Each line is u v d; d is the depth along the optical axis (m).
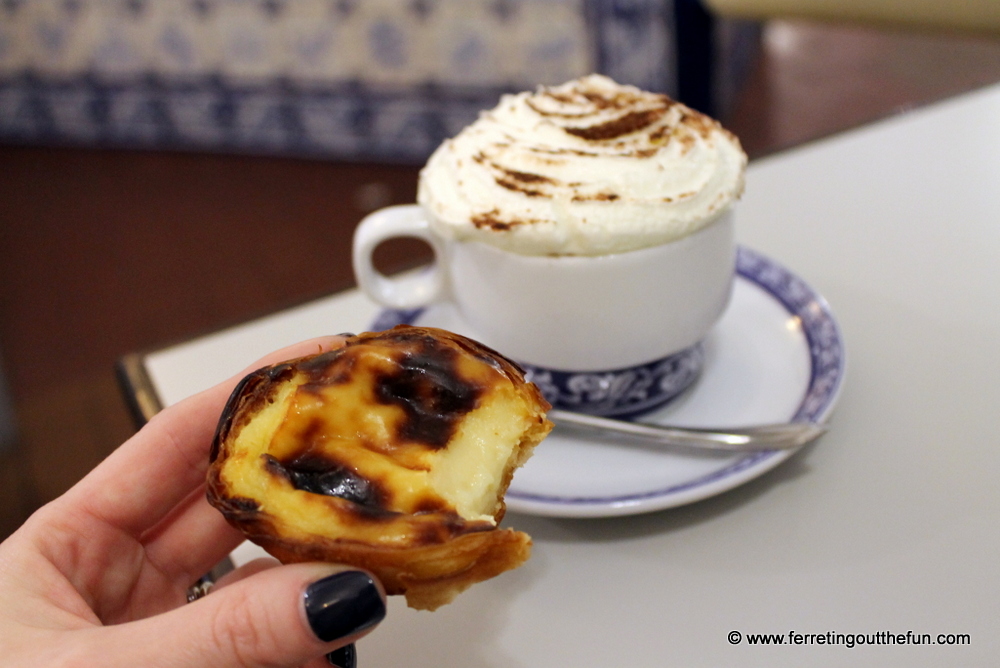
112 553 0.30
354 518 0.23
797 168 0.51
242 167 1.33
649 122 0.34
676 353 0.34
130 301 1.05
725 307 0.35
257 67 1.26
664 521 0.33
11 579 0.27
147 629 0.25
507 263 0.32
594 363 0.33
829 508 0.32
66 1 1.29
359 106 1.26
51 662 0.25
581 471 0.34
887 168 0.49
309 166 1.31
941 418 0.35
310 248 1.11
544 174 0.32
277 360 0.30
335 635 0.24
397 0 1.15
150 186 1.31
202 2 1.22
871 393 0.36
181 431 0.30
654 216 0.31
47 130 1.43
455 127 1.23
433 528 0.23
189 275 1.09
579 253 0.32
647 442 0.34
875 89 1.20
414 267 0.47
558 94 0.36
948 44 1.28
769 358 0.37
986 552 0.30
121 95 1.36
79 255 1.16
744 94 1.24
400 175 1.26
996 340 0.38
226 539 0.32
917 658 0.28
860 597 0.30
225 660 0.24
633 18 1.05
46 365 0.96
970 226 0.44
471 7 1.12
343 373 0.25
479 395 0.26
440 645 0.30
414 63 1.19
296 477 0.24
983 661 0.28
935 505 0.32
